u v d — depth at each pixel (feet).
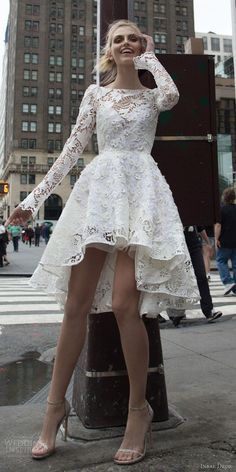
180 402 9.71
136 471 6.82
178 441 7.80
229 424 8.52
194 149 10.79
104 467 6.96
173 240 7.31
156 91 8.12
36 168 254.88
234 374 11.74
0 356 15.17
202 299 19.61
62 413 7.64
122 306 7.26
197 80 10.98
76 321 7.63
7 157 301.63
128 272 7.37
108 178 7.52
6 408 9.66
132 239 7.06
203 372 11.96
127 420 7.68
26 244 136.26
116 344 8.54
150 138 8.04
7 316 22.22
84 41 271.69
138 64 8.20
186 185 10.69
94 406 8.32
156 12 280.51
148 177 7.57
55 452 7.46
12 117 268.41
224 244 29.09
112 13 10.56
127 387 8.48
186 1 287.28
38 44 263.70
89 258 7.56
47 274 7.95
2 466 7.01
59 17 269.23
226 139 72.64
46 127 260.01
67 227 7.62
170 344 15.38
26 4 264.31
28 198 7.84
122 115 7.79
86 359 8.53
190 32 285.43
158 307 7.43
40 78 261.44
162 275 7.27
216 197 10.83
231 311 22.95
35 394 11.30
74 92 266.77
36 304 26.27
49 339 17.52
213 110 10.96
